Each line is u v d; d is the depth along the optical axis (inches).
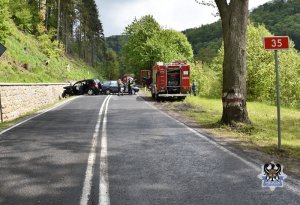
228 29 543.2
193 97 1369.3
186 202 207.3
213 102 1107.3
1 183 243.4
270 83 1268.5
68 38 3459.6
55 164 294.8
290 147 388.5
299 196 219.0
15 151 345.7
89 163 298.2
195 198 214.2
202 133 465.4
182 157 322.3
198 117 670.5
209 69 1863.9
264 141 423.2
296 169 288.4
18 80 1227.2
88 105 938.7
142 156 325.4
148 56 2650.1
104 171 273.4
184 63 1184.8
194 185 239.9
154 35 2790.4
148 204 203.6
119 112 746.2
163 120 607.8
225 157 324.2
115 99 1206.3
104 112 743.1
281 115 774.5
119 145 377.7
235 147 374.9
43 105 994.7
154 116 673.0
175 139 416.8
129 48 2925.7
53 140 406.6
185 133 463.2
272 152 356.8
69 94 1531.7
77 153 337.1
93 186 236.4
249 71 1285.7
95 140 406.9
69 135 442.0
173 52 2721.5
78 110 792.9
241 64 539.8
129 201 208.4
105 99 1198.3
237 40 539.2
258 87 1289.4
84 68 3169.3
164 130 488.1
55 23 2938.0
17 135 442.9
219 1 549.0
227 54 544.1
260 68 1261.1
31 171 273.3
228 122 538.3
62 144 382.0
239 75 538.9
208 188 233.6
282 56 1290.6
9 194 221.1
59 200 210.2
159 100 1170.6
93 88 1592.0
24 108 793.6
